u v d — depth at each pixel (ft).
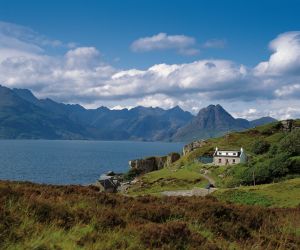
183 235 43.06
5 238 34.68
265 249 47.24
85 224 43.42
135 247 38.47
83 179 550.36
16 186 56.65
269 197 189.88
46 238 36.32
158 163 652.07
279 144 398.21
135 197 67.82
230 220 57.26
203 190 295.48
